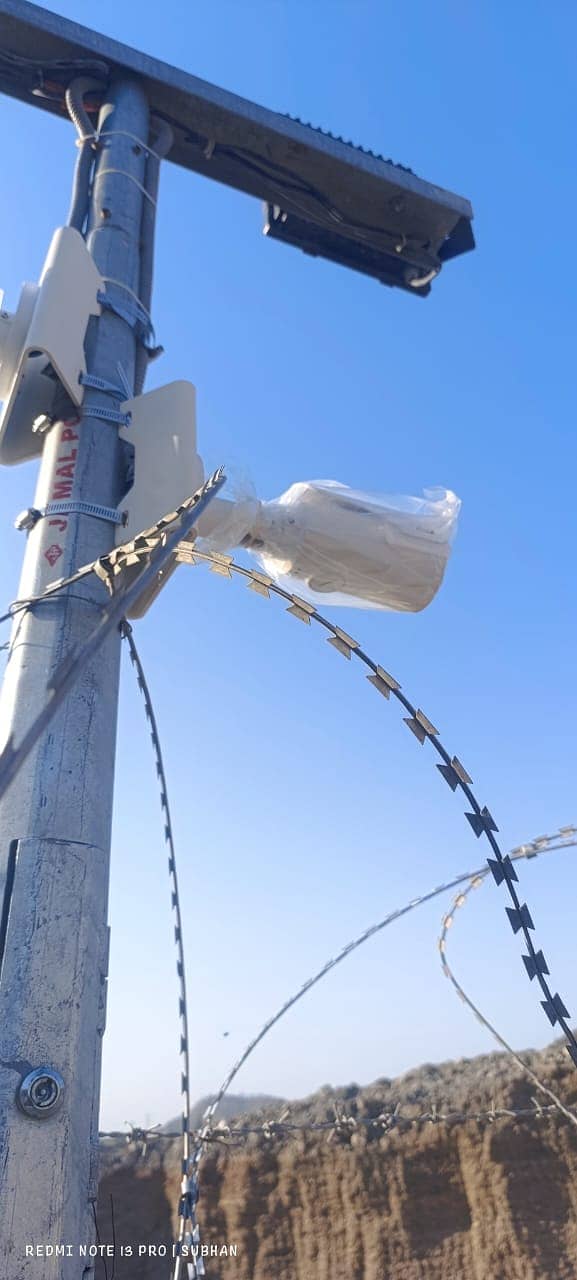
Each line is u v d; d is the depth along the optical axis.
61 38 4.83
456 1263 12.45
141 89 5.06
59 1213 2.68
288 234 6.21
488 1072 14.13
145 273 4.65
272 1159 14.28
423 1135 13.58
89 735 3.34
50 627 3.47
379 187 5.62
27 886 3.02
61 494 3.77
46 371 4.03
